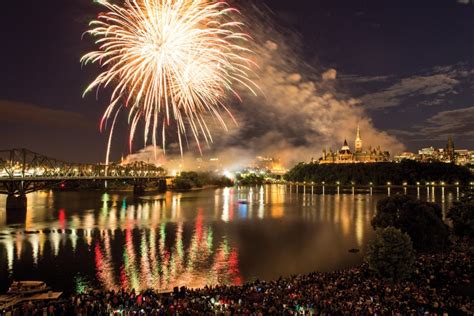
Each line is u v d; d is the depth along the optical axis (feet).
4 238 398.62
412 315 161.17
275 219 548.31
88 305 171.22
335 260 312.29
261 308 168.04
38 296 214.69
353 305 170.60
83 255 326.03
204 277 267.39
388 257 217.36
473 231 294.66
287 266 294.66
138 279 262.06
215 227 476.95
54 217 557.74
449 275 227.81
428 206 304.91
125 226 480.64
